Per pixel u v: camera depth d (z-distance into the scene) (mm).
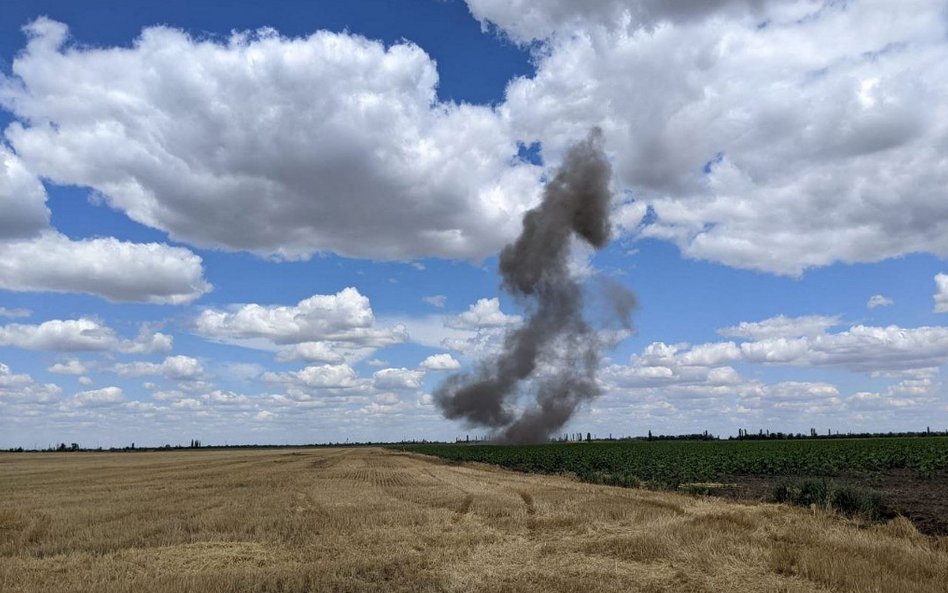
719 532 18703
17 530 22453
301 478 51562
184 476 56094
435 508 28828
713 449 89438
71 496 36406
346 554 18109
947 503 26641
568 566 15828
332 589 14094
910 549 15469
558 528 22250
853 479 42594
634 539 18109
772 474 50906
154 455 134000
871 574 13016
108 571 15922
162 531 22328
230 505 30609
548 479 49812
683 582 13836
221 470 66500
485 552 17922
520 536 21000
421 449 142875
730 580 13680
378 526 23297
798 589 12547
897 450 65938
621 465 61875
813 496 26375
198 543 19891
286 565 16750
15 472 66812
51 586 14281
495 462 82688
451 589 13938
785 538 17500
